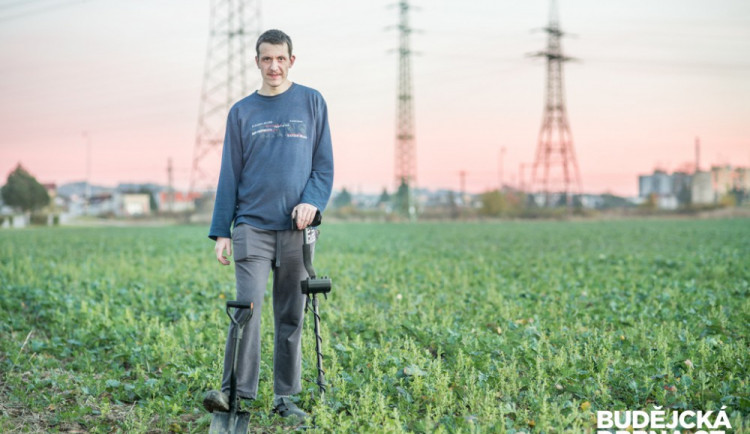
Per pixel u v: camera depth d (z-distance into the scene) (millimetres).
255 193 4203
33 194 82188
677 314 7398
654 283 10336
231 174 4270
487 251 19172
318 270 12789
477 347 5691
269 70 4207
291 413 4289
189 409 4516
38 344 6145
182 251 19516
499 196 69812
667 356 5391
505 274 12055
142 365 5574
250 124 4234
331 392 4539
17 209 82500
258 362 4223
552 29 62531
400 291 9555
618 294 9242
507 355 5500
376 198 127500
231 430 3789
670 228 39312
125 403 4742
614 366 5035
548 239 27016
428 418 3973
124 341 6332
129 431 4047
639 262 14891
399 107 62812
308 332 6125
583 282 10703
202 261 15562
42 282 10734
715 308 7902
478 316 7406
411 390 4664
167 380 5008
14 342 6312
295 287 4348
